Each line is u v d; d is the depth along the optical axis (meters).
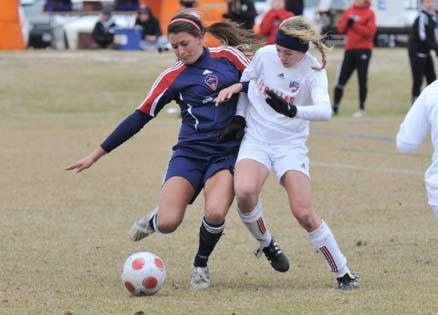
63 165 43.47
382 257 25.70
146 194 36.25
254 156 21.98
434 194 20.95
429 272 23.75
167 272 24.02
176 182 22.03
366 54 65.44
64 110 68.75
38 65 83.75
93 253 26.22
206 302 20.33
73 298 20.88
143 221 22.69
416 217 31.83
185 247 27.19
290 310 19.45
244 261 25.31
